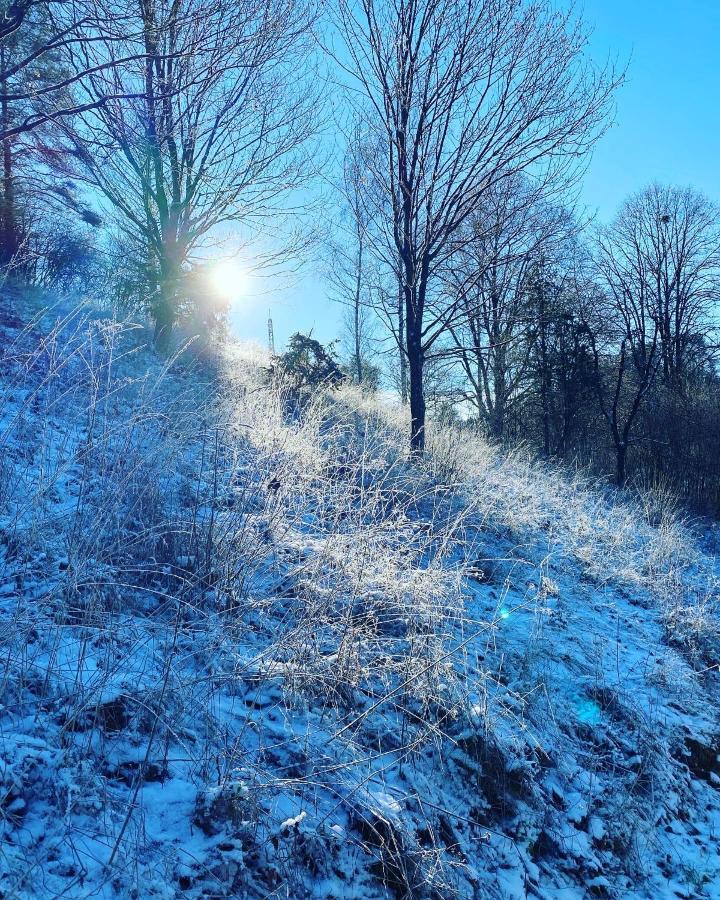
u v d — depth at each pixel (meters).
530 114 9.18
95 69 8.60
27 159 12.39
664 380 23.98
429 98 9.34
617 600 7.91
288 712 3.87
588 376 21.03
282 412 7.58
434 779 4.03
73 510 4.74
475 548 7.21
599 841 4.45
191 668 3.86
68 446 5.56
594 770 4.95
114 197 12.09
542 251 11.02
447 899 3.41
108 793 2.90
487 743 4.34
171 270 12.10
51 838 2.63
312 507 5.93
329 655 4.32
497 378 21.83
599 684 5.73
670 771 5.26
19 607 3.48
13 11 8.52
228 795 3.01
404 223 9.93
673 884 4.42
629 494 15.55
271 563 4.99
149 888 2.59
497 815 4.13
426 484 8.28
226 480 5.68
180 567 4.61
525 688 5.20
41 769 2.82
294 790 3.41
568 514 10.27
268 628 4.43
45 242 13.41
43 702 3.24
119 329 5.58
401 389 20.19
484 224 10.64
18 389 6.39
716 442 18.31
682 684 6.27
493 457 12.06
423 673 4.28
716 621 7.73
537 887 3.90
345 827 3.39
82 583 3.80
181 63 10.35
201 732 3.45
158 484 5.02
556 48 9.11
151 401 5.86
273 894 2.86
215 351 12.66
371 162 10.08
